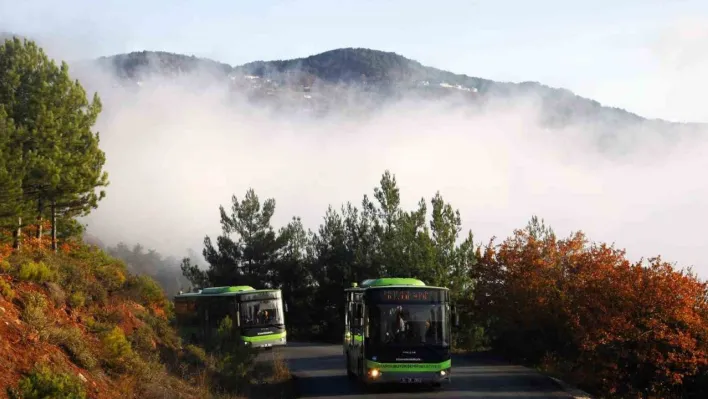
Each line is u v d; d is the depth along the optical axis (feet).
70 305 65.41
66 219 103.55
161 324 86.22
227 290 130.62
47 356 48.60
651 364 94.22
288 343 172.96
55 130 90.43
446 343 70.49
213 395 64.49
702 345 90.99
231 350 82.53
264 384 77.82
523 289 107.04
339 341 184.34
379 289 71.31
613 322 90.53
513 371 89.51
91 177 95.14
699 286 96.32
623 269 97.81
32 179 85.46
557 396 67.26
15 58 93.45
